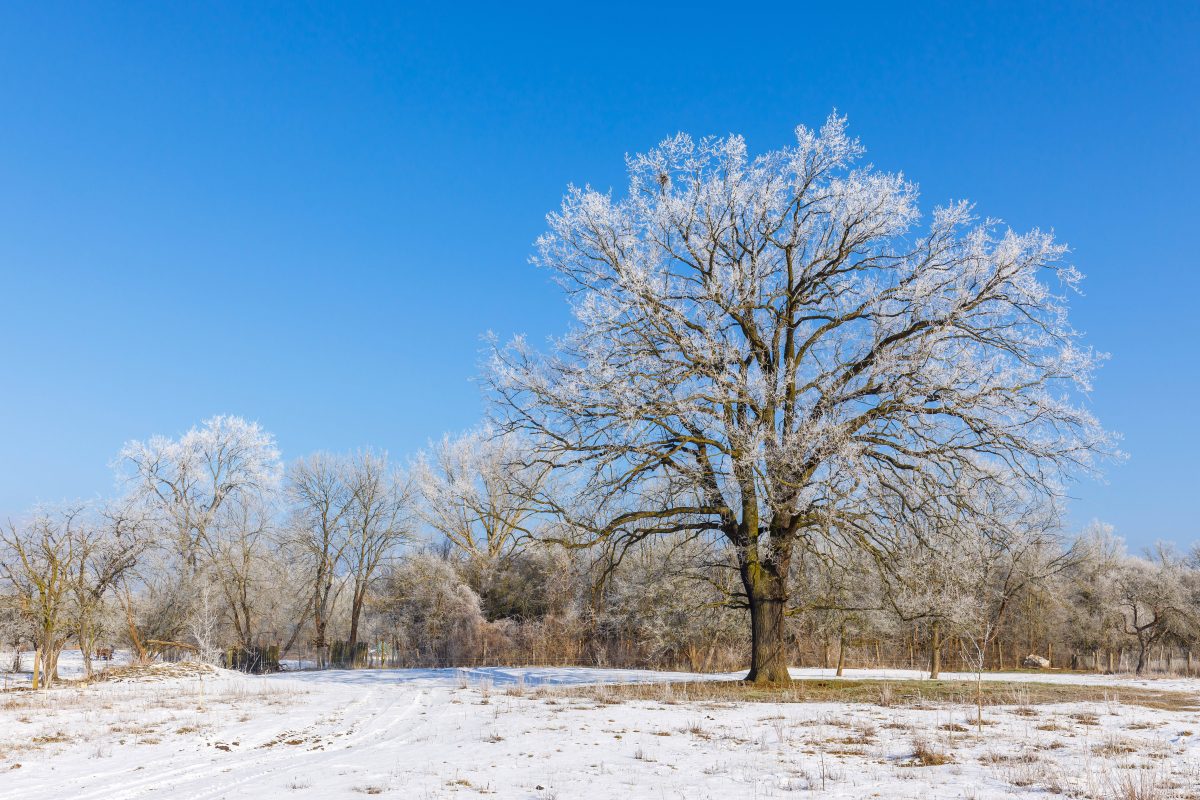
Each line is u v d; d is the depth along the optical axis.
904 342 20.97
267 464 49.78
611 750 12.52
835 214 22.67
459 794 9.39
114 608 36.62
